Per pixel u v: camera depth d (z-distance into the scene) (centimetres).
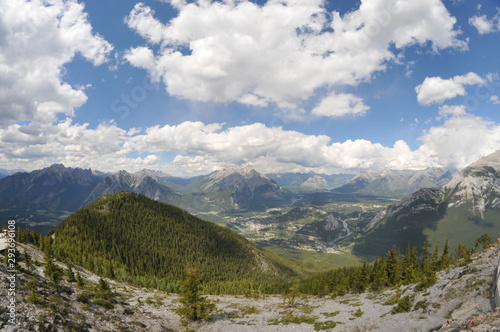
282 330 6644
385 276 11825
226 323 7475
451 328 4303
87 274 11694
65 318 4875
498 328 3097
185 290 7788
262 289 17938
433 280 7425
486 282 5738
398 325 5503
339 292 12469
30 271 7031
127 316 6631
